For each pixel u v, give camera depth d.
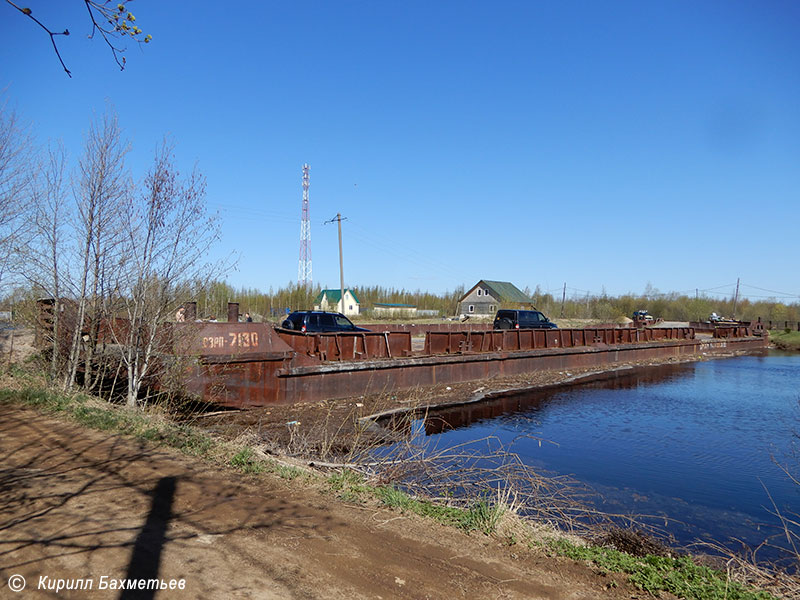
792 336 54.62
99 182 10.79
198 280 11.11
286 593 3.65
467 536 5.09
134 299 10.70
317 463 7.56
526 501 7.12
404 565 4.29
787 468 10.17
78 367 12.08
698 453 11.18
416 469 7.65
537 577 4.30
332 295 84.25
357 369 14.56
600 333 27.92
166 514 4.93
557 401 16.88
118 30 3.80
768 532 7.29
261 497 5.65
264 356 12.56
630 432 12.98
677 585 4.32
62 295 11.29
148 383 11.44
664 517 7.63
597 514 7.45
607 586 4.26
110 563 3.87
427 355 17.86
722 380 23.47
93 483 5.67
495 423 13.42
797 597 4.68
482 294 81.62
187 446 7.44
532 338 22.84
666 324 68.00
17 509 4.80
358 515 5.37
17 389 10.64
